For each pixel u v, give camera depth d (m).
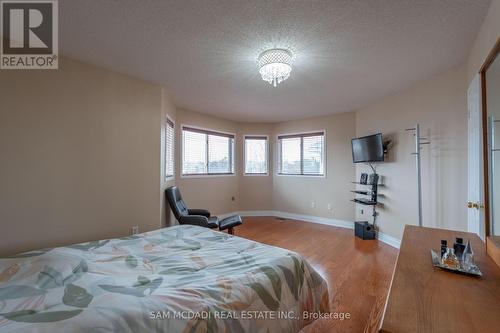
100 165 2.50
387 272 2.63
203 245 1.85
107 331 0.87
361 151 3.92
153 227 2.97
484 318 0.73
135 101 2.80
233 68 2.54
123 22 1.75
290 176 5.31
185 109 4.36
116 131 2.63
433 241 1.51
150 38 1.96
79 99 2.36
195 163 4.61
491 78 1.60
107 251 1.67
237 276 1.30
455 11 1.62
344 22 1.73
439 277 1.01
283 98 3.65
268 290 1.29
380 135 3.48
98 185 2.49
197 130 4.62
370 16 1.67
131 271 1.37
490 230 1.57
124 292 1.11
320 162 4.95
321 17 1.68
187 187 4.43
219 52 2.19
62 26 1.80
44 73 2.15
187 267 1.43
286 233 4.13
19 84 2.03
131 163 2.76
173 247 1.79
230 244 1.86
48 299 1.05
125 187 2.71
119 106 2.65
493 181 1.58
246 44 2.05
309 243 3.60
